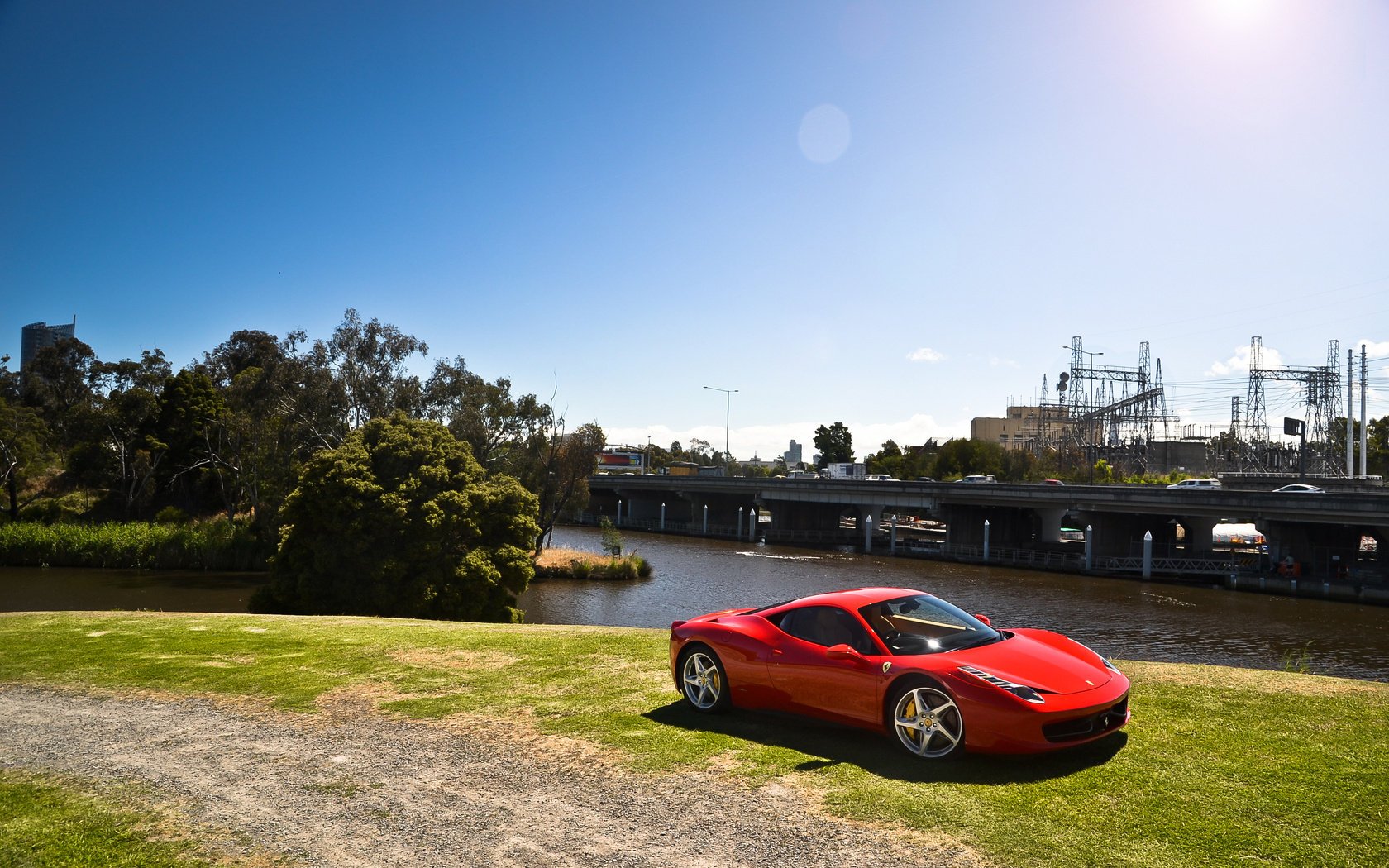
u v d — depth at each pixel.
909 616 7.32
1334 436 115.88
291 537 30.33
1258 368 101.19
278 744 7.59
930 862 4.62
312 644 12.81
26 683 10.59
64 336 116.50
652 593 49.16
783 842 4.97
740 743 6.98
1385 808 5.20
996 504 69.56
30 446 72.62
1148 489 56.94
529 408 60.88
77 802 6.14
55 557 51.81
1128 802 5.37
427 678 10.19
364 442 33.19
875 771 6.11
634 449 134.00
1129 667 9.98
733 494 104.38
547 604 44.38
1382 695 8.23
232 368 105.81
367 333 59.22
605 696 8.95
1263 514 50.78
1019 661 6.49
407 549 29.69
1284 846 4.68
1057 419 132.38
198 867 4.94
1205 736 6.84
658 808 5.62
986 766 6.13
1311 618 39.59
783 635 7.51
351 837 5.35
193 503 81.00
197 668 11.16
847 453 171.12
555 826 5.39
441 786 6.26
